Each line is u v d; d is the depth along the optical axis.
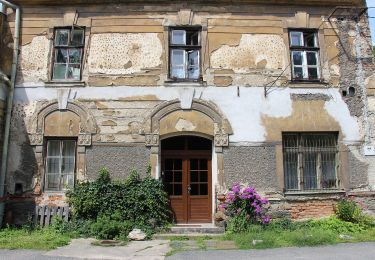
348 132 11.60
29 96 11.35
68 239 9.26
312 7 12.19
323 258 7.28
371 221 10.66
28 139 11.14
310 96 11.66
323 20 12.16
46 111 11.26
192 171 11.55
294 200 11.11
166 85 11.39
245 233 9.63
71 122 11.22
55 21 11.77
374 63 12.09
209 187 11.48
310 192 11.20
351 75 11.94
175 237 9.73
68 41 11.81
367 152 11.55
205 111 11.33
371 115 11.76
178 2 11.82
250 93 11.51
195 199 11.41
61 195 10.91
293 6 12.11
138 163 11.03
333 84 11.80
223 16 11.87
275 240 8.88
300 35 12.15
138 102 11.30
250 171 11.12
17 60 11.53
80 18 11.77
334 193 11.29
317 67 12.00
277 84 11.62
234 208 10.24
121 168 11.01
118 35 11.66
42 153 11.09
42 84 11.40
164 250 8.26
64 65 11.70
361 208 11.23
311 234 9.16
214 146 11.23
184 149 11.63
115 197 10.56
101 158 11.05
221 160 11.12
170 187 11.47
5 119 11.08
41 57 11.59
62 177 11.17
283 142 11.51
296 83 11.67
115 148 11.10
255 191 10.62
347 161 11.48
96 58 11.52
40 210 10.65
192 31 11.95
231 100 11.43
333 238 9.05
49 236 9.40
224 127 11.26
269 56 11.75
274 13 12.02
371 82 11.96
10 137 11.16
